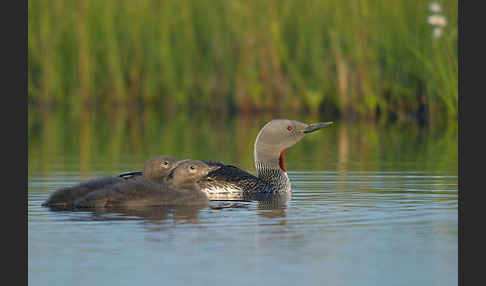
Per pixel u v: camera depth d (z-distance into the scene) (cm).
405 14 2675
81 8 3500
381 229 984
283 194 1296
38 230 970
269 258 838
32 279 765
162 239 921
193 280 762
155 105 3459
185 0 3353
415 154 1917
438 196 1249
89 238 926
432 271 796
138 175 1321
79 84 3516
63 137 2370
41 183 1416
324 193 1298
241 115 3092
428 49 2603
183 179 1223
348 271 793
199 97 3369
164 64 3406
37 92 3597
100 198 1141
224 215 1084
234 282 755
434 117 2634
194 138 2322
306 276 778
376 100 2788
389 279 771
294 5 3044
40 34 3562
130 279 764
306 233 959
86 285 747
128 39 3469
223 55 3238
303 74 3017
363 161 1781
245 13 3112
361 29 2783
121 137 2369
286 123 1384
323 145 2170
